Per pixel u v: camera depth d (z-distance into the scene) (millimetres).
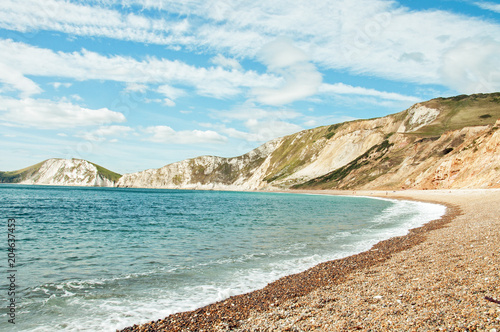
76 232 26203
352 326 7320
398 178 110938
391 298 8984
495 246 14336
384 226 28531
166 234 24938
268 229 27484
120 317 9047
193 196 120375
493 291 8508
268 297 10375
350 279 11891
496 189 49156
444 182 77250
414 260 13852
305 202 77000
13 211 46969
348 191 124562
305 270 13891
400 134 138500
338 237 22844
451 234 19984
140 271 14047
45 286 11930
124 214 43625
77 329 8281
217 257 16734
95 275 13414
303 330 7422
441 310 7637
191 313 9195
